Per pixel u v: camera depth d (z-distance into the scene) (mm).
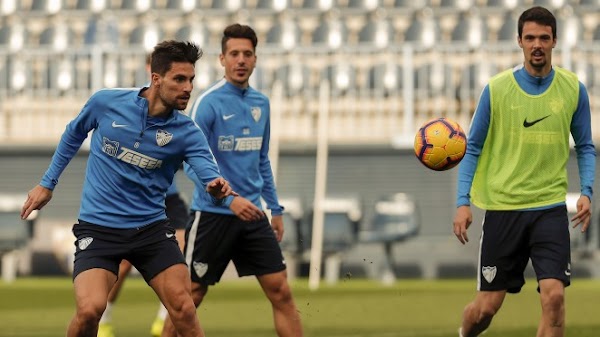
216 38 60156
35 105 56969
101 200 15531
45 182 15883
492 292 18141
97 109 15477
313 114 55875
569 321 27672
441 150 17703
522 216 17672
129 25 60375
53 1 60781
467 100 54719
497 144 17922
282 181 52688
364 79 56094
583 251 48969
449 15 59219
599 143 52062
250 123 19031
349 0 59844
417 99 55531
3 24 60656
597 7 58562
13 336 25266
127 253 15477
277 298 18750
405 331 25516
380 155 52875
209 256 18797
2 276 50625
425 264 50250
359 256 50000
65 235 51656
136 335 25312
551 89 17734
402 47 54969
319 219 46156
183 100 15047
